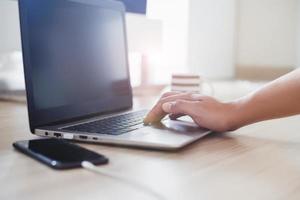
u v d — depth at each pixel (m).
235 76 2.33
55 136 0.52
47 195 0.31
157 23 1.30
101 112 0.70
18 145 0.46
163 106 0.59
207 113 0.56
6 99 0.99
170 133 0.53
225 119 0.55
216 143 0.52
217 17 2.15
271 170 0.39
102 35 0.74
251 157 0.45
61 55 0.60
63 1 0.62
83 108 0.64
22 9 0.53
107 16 0.77
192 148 0.49
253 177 0.37
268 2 2.35
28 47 0.53
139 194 0.32
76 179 0.35
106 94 0.73
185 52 1.91
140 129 0.55
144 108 0.85
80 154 0.41
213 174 0.38
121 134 0.51
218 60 2.20
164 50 1.73
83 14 0.68
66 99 0.60
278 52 2.40
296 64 2.39
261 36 2.37
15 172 0.37
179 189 0.33
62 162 0.38
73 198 0.31
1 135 0.55
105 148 0.47
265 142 0.53
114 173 0.37
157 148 0.46
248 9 2.32
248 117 0.55
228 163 0.42
